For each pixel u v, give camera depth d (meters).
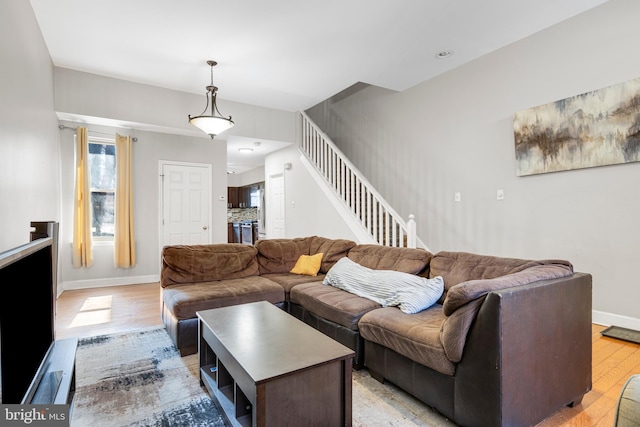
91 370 2.26
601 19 3.03
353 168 4.86
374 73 4.44
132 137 5.12
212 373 2.01
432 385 1.73
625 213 2.92
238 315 2.12
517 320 1.51
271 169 7.08
